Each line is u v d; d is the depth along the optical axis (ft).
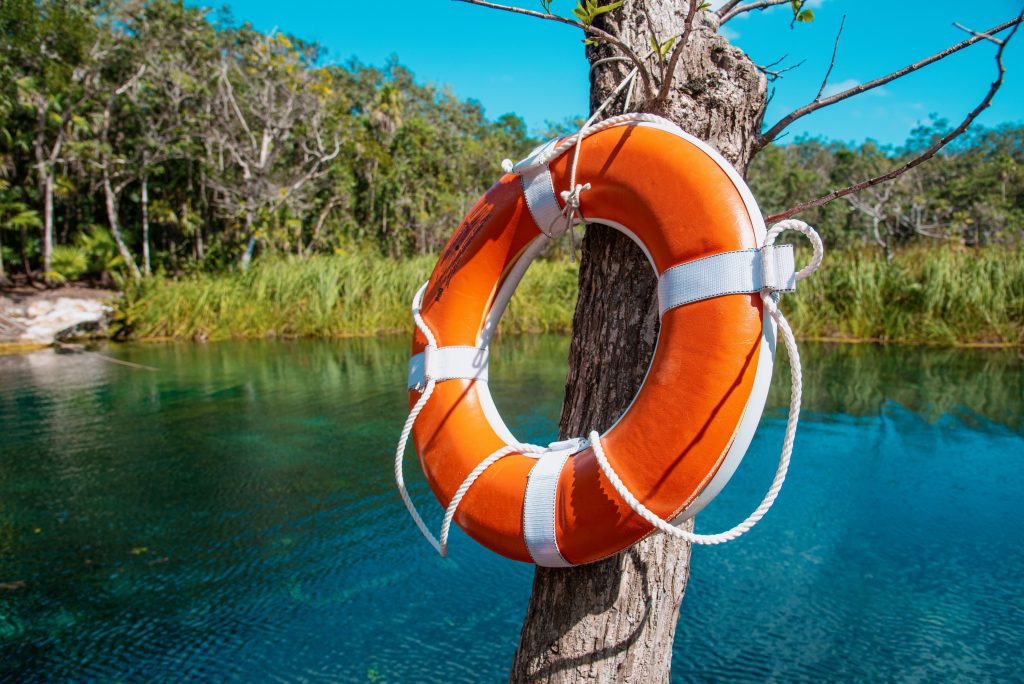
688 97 5.01
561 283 57.26
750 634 11.46
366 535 15.51
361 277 56.59
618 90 4.98
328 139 87.66
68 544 15.15
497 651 11.09
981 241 124.98
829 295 48.42
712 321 4.17
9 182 75.92
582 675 4.99
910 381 31.30
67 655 11.09
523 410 26.43
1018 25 4.11
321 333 54.34
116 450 22.13
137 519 16.52
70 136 77.77
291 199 79.92
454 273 5.54
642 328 4.92
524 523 4.68
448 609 12.36
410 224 105.60
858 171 132.26
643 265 4.94
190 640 11.48
